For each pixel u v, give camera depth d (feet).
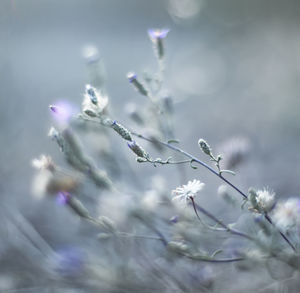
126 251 1.90
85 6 6.66
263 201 1.64
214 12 5.55
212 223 1.90
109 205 1.91
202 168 2.48
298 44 4.34
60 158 2.43
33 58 4.85
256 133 2.85
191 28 5.67
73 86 3.86
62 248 2.00
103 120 1.67
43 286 1.91
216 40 5.09
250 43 4.76
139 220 1.85
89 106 1.68
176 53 4.92
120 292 1.89
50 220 2.18
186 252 1.72
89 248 2.02
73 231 2.11
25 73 4.17
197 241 1.82
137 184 2.02
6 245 1.98
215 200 2.20
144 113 1.92
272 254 1.71
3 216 2.01
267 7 5.16
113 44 5.53
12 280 1.94
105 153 1.94
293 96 3.25
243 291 1.83
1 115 2.39
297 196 2.19
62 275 1.91
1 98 2.43
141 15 6.50
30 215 2.21
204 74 4.19
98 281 1.89
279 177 2.31
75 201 1.81
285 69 3.79
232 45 4.84
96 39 5.78
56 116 1.79
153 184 1.94
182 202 1.67
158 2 6.46
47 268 1.93
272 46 4.49
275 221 1.69
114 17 6.59
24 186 2.34
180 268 1.84
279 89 3.46
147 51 5.06
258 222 1.71
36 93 3.25
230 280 1.87
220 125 3.09
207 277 1.82
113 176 1.95
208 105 3.49
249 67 4.14
